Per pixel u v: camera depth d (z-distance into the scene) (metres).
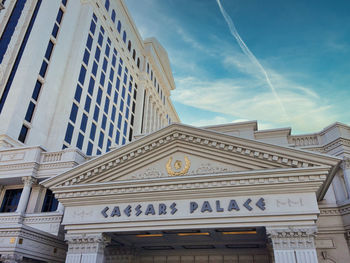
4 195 25.38
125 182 15.50
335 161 13.38
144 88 70.88
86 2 51.78
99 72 51.41
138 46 74.31
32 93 35.69
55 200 24.16
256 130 22.36
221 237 16.73
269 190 13.95
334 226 16.58
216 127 22.39
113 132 53.91
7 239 16.53
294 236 13.01
